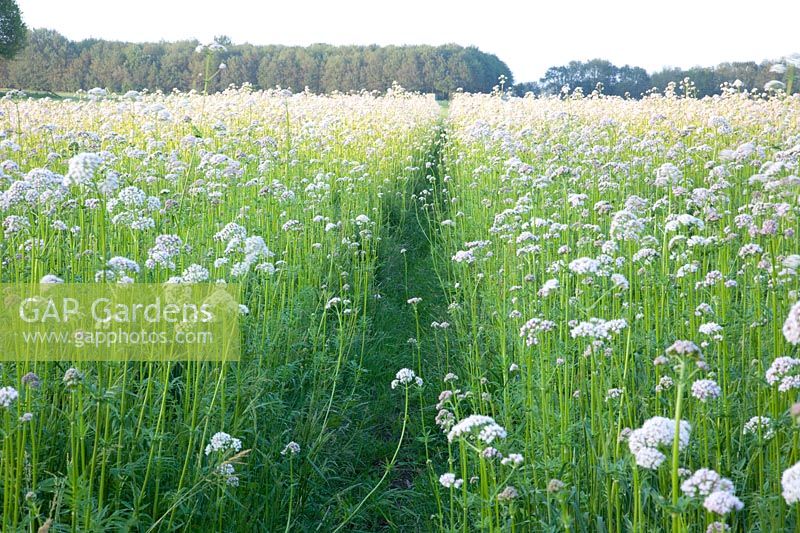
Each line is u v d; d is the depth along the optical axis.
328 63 45.00
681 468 3.81
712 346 4.99
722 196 7.47
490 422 3.81
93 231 6.05
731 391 4.92
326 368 6.68
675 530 3.04
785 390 3.96
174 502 4.24
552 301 6.28
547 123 16.94
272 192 9.62
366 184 13.33
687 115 17.25
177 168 9.35
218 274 6.81
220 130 11.77
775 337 4.67
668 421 3.19
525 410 5.04
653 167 12.21
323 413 6.20
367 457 6.30
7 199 5.34
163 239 5.34
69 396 4.76
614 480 4.02
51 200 5.57
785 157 7.31
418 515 5.31
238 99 19.91
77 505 3.67
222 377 4.84
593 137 14.70
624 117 18.45
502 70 53.97
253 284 7.11
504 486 4.36
